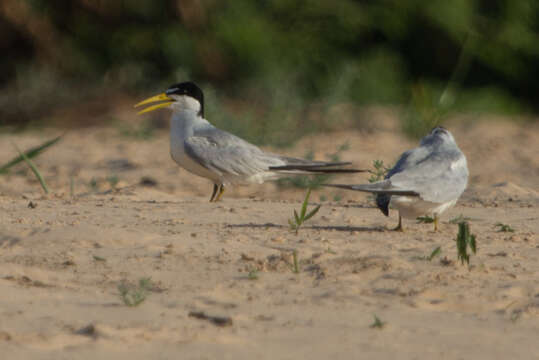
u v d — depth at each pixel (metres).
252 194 15.12
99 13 30.03
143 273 7.36
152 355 5.16
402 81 31.23
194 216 10.35
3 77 29.41
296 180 15.45
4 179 16.28
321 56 30.80
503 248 8.65
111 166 18.45
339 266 7.64
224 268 7.55
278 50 30.47
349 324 6.02
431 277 7.34
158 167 18.19
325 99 25.67
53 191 14.55
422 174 8.73
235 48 30.00
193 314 6.12
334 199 13.59
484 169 18.27
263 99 26.89
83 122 26.84
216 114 20.61
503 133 24.88
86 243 8.38
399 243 8.68
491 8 31.66
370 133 23.25
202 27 30.16
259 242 8.61
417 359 5.28
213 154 12.68
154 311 6.21
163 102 13.09
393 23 31.50
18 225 9.11
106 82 29.31
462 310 6.54
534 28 31.91
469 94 30.48
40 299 6.43
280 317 6.15
